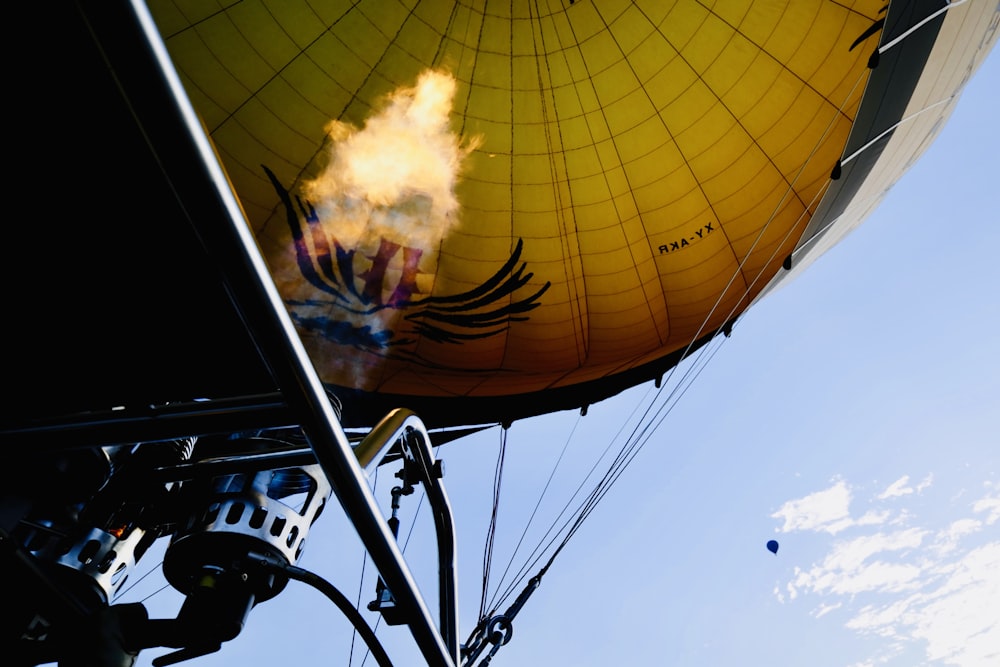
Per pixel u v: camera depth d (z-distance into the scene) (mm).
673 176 19203
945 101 15492
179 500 4348
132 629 2641
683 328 20578
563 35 18125
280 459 3943
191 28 16656
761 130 18516
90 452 3336
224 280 1267
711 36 17891
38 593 2299
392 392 20828
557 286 20172
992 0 12555
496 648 3826
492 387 21078
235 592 3652
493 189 19531
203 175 1085
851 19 16703
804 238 14180
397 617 2076
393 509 2426
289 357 1396
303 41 17344
